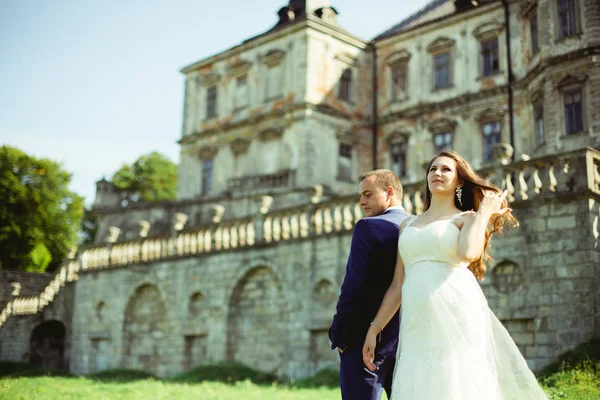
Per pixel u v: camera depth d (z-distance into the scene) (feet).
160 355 95.81
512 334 60.70
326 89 142.41
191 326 92.12
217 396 51.57
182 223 97.76
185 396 51.67
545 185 59.98
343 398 19.51
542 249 59.31
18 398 49.83
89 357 106.32
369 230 19.47
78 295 110.52
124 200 221.05
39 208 162.40
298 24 141.90
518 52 124.06
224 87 157.69
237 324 87.61
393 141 143.95
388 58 147.43
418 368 17.12
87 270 109.70
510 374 18.21
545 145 110.73
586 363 50.83
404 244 18.34
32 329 116.67
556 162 59.52
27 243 159.12
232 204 141.49
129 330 101.60
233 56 156.66
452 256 17.75
